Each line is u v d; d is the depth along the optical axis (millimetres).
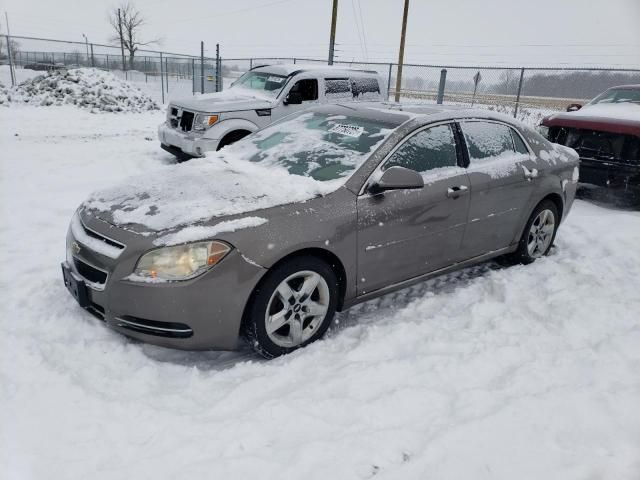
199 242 2828
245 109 8312
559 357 3072
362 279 3455
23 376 2729
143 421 2459
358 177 3426
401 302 3980
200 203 3145
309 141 3984
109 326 3006
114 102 17609
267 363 3035
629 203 7547
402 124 3754
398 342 3254
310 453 2252
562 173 4824
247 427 2418
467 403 2629
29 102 17219
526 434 2404
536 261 4734
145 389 2736
